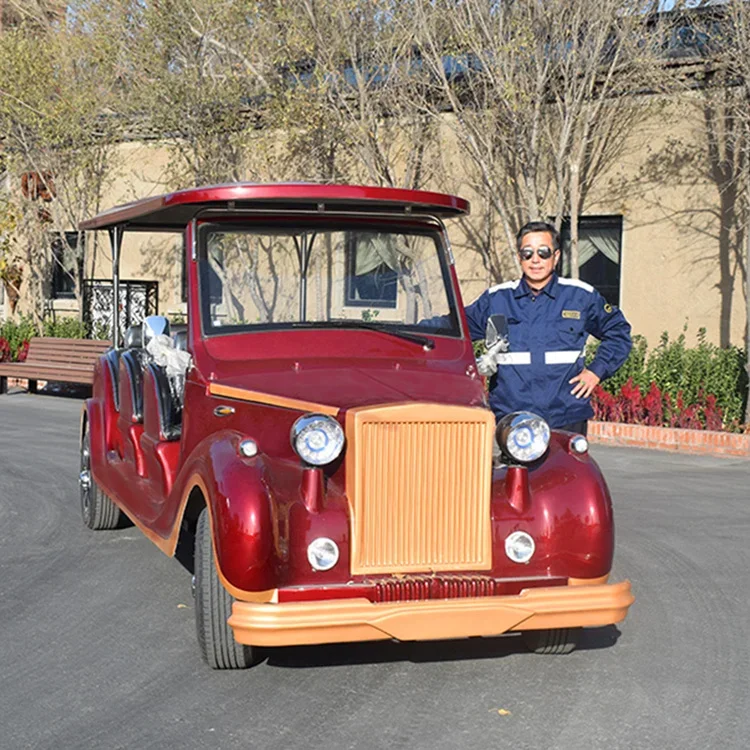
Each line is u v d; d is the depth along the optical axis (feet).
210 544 15.94
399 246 19.65
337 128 47.52
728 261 43.88
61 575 22.08
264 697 15.49
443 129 49.26
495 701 15.30
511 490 16.07
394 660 17.07
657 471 33.88
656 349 43.21
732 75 41.37
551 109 44.96
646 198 45.70
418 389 17.12
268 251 19.16
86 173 63.87
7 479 32.01
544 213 46.73
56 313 67.72
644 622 18.97
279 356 18.28
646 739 13.92
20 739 14.03
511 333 19.19
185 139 56.49
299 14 45.39
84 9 57.62
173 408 19.85
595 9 41.27
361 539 15.20
